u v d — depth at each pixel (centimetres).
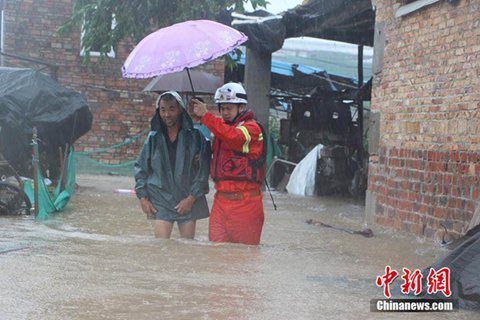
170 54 775
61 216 1201
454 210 977
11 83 1642
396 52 1160
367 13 1608
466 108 963
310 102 2094
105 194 1662
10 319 526
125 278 655
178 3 2041
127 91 2553
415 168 1088
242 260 754
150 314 546
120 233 989
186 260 741
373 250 916
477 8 948
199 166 838
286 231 1095
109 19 2111
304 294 623
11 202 1196
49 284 627
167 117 822
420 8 1078
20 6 2505
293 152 2130
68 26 2153
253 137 804
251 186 821
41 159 1645
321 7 1645
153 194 844
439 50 1036
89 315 540
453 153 988
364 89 1945
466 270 624
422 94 1078
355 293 637
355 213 1453
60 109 1658
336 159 1928
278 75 2502
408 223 1100
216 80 2047
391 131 1172
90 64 2511
